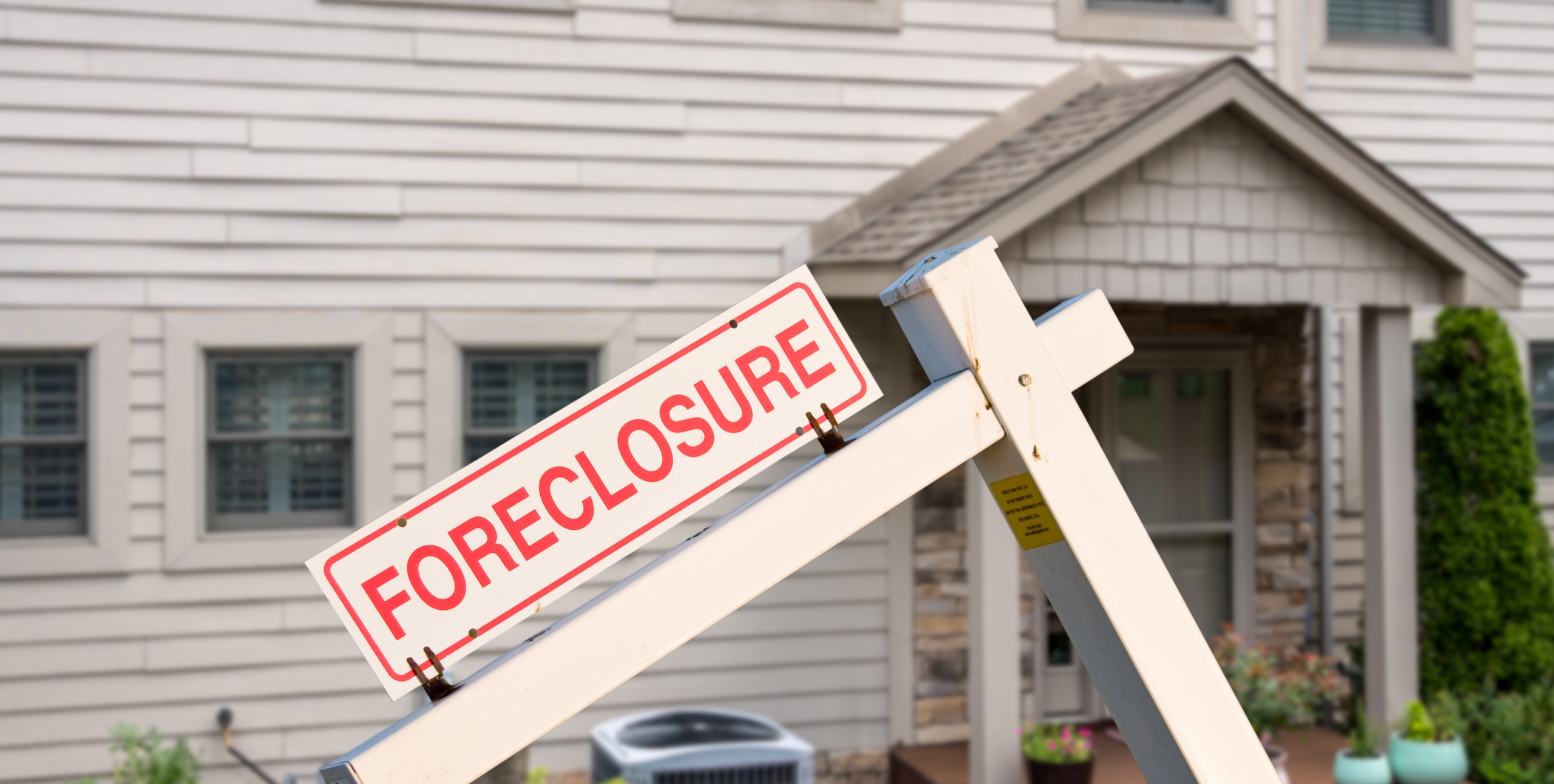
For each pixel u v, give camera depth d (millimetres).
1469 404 7578
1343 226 6371
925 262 1480
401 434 6535
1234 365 8070
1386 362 6871
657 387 1323
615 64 6801
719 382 1340
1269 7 7805
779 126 7008
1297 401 8133
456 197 6602
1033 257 5949
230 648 6297
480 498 1259
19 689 6062
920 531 7281
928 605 7258
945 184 6930
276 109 6379
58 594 6121
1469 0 8258
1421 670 7590
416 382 6547
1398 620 6910
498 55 6652
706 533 1311
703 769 5594
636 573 1321
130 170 6207
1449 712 6977
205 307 6289
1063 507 1376
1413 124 8172
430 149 6566
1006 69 7340
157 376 6242
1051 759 6273
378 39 6508
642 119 6832
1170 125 5957
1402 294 6461
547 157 6715
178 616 6246
